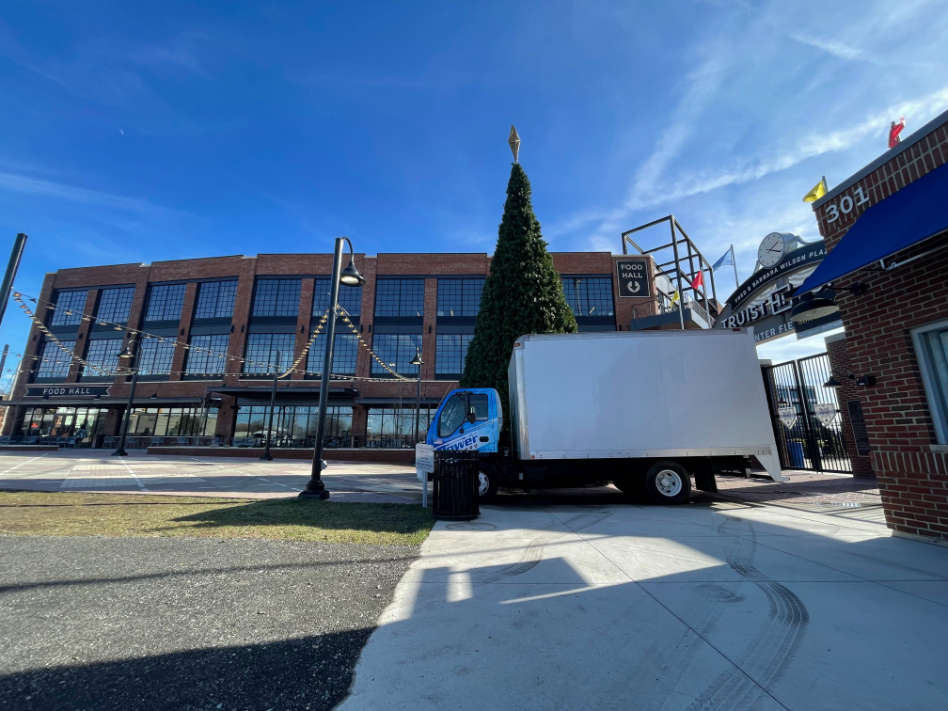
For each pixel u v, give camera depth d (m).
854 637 2.81
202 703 2.07
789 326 11.62
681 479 8.55
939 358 5.00
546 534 5.80
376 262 32.31
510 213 14.81
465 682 2.31
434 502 6.92
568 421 8.70
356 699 2.15
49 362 33.94
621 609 3.29
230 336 31.78
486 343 13.94
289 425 30.39
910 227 4.51
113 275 34.91
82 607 3.20
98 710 2.00
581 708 2.11
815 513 7.06
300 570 4.15
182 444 30.23
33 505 7.29
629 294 30.55
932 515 4.95
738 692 2.23
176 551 4.70
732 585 3.77
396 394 30.23
